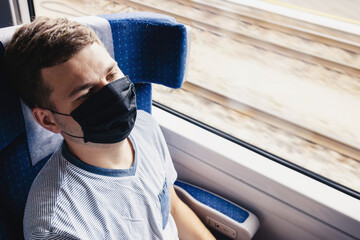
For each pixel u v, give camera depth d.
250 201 1.37
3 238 0.77
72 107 0.74
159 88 2.75
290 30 3.92
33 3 1.54
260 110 2.63
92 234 0.74
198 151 1.41
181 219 1.15
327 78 3.60
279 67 3.71
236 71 3.59
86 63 0.72
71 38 0.69
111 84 0.75
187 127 1.49
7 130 0.75
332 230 1.19
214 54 3.87
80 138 0.78
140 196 0.86
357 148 2.35
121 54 1.03
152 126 1.01
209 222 1.29
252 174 1.30
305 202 1.21
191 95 2.69
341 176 2.12
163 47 1.06
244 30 4.06
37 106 0.76
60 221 0.69
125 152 0.87
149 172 0.92
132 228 0.83
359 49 3.55
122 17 0.99
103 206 0.78
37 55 0.68
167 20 1.05
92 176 0.78
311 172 1.30
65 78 0.70
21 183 0.83
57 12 3.48
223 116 2.53
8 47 0.71
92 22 0.91
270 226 1.38
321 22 3.86
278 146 2.35
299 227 1.28
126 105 0.78
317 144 2.39
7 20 1.50
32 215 0.70
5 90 0.73
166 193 0.98
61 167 0.76
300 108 3.18
